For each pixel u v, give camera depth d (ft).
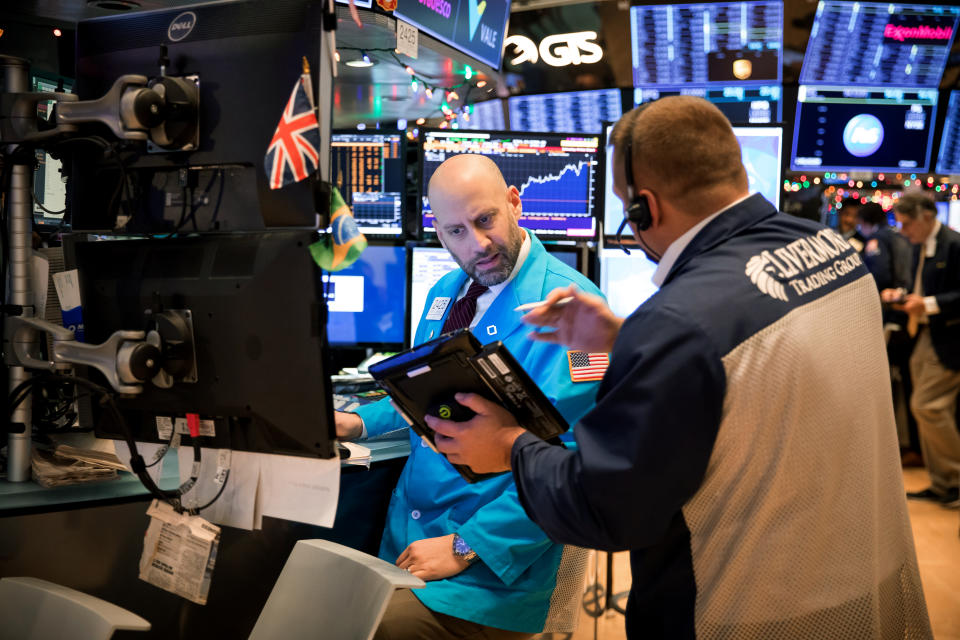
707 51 17.20
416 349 4.51
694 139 3.99
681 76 17.53
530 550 5.51
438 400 4.66
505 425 4.48
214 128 4.41
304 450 4.58
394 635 5.40
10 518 5.11
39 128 5.32
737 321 3.68
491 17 10.87
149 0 7.35
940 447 14.33
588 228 9.46
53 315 6.48
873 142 17.80
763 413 3.67
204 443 4.88
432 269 9.14
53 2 7.37
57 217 7.20
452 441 4.62
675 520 3.89
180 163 4.52
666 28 17.03
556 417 4.45
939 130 17.70
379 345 9.38
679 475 3.61
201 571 4.92
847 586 3.81
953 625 9.66
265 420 4.62
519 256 6.18
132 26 4.71
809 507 3.75
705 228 4.03
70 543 5.31
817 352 3.79
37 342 5.48
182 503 5.16
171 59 4.52
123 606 5.53
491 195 5.94
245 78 4.32
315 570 5.17
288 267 4.35
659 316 3.70
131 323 4.86
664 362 3.60
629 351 3.74
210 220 4.54
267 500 4.86
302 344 4.41
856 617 3.81
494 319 6.14
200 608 5.83
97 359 4.67
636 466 3.58
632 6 16.88
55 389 6.05
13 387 5.56
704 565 3.82
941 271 14.20
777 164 9.75
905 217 14.40
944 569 11.39
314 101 4.19
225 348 4.60
